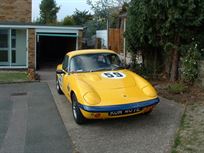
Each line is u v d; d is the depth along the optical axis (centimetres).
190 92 1027
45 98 1112
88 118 719
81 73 859
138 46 1331
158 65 1357
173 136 663
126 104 702
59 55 2397
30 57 1941
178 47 1141
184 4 1036
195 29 1134
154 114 821
